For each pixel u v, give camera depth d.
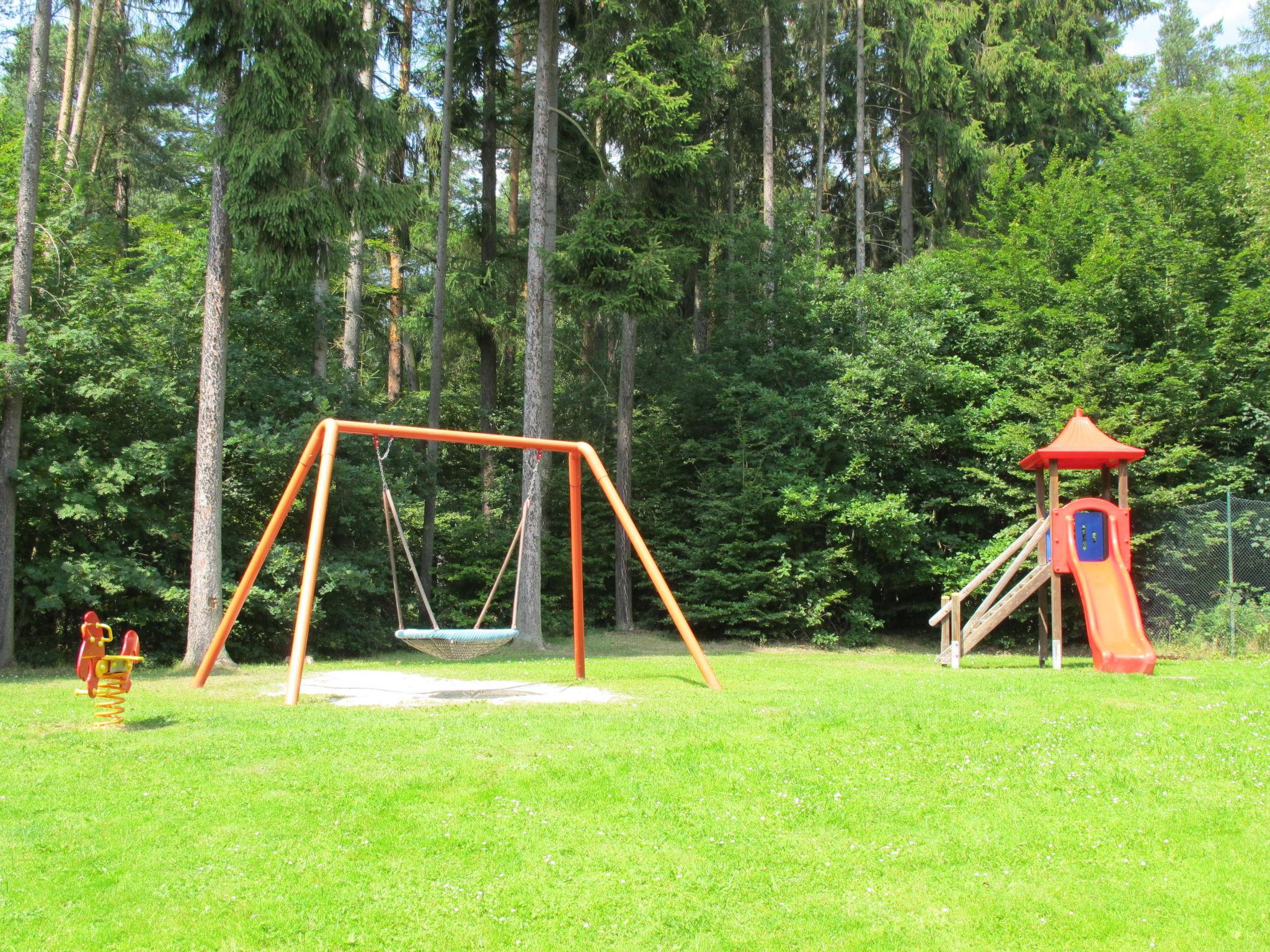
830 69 28.30
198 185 23.25
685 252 17.11
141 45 25.50
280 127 13.02
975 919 4.58
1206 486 16.33
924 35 24.22
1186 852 5.32
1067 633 18.09
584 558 21.89
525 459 17.19
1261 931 4.50
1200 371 16.06
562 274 17.11
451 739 6.92
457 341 25.33
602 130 18.48
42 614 15.05
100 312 14.77
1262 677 10.18
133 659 7.59
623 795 5.85
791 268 22.27
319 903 4.43
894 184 31.23
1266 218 17.56
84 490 14.03
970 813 5.80
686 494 22.73
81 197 16.83
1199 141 18.72
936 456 20.00
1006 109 26.22
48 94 24.22
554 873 4.83
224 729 7.27
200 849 4.87
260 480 16.23
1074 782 6.32
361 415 18.23
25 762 6.20
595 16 18.20
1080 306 17.61
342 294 23.66
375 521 18.02
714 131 27.91
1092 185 20.34
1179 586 15.84
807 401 19.78
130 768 6.09
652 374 25.69
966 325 20.20
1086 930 4.49
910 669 13.06
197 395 15.95
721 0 24.23
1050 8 26.20
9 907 4.25
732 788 6.05
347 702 9.01
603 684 10.58
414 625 19.02
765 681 10.88
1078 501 12.28
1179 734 7.34
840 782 6.21
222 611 14.55
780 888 4.82
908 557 18.91
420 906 4.46
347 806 5.47
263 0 12.62
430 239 26.50
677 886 4.77
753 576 19.36
